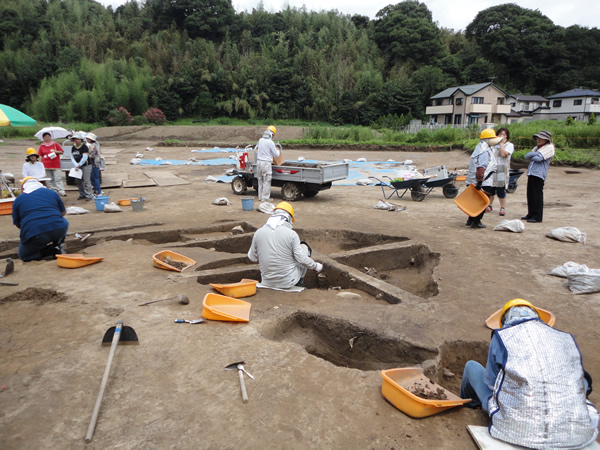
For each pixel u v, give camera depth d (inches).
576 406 93.2
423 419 113.7
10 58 2016.5
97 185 485.1
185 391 123.6
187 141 1443.2
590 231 316.2
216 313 167.5
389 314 180.2
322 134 1354.6
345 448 102.7
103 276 221.6
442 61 2596.0
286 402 119.4
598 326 171.3
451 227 334.6
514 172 499.8
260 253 208.1
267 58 2277.3
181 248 278.7
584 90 2223.2
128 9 2751.0
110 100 1825.8
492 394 107.3
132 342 149.6
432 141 1177.4
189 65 2130.9
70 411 114.7
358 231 320.8
